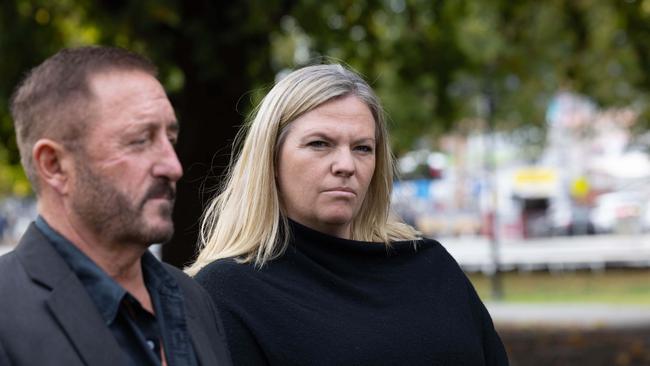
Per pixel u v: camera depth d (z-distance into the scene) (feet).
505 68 105.91
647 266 151.74
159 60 52.31
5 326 11.93
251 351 17.42
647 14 78.33
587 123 187.73
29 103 12.60
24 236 12.78
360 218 19.85
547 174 226.58
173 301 13.51
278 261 18.35
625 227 201.36
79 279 12.53
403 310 18.37
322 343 17.49
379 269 18.89
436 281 19.24
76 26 65.10
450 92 77.36
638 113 145.28
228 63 51.72
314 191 18.24
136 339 12.57
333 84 18.48
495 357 19.58
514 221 216.33
